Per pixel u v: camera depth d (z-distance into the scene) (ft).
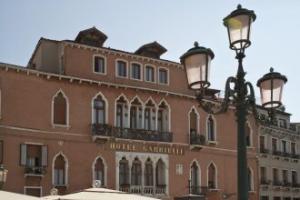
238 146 31.01
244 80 31.53
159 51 133.49
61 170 111.55
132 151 121.39
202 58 30.73
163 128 129.49
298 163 176.86
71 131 113.60
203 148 135.33
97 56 120.78
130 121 123.65
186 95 133.08
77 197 59.41
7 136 104.83
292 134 175.73
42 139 109.40
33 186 106.73
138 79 126.31
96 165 116.06
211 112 32.04
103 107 119.75
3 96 105.40
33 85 110.01
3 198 41.57
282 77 35.32
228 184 139.64
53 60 120.88
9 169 103.96
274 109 35.40
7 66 106.22
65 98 114.11
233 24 30.96
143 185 122.01
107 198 59.11
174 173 127.85
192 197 115.44
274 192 161.89
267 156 161.07
